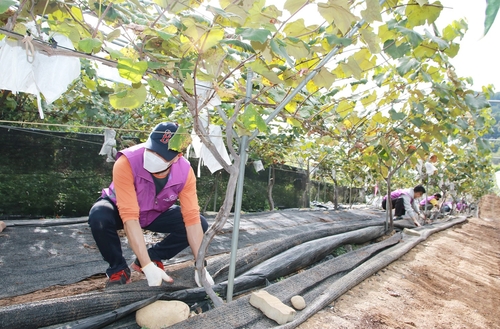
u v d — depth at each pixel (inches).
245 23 72.7
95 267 129.3
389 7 99.3
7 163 205.9
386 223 270.7
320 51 91.0
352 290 140.6
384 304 133.6
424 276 184.1
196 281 108.2
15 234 154.3
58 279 115.7
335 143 200.2
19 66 63.8
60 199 223.5
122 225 109.0
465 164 398.6
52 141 220.4
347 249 206.8
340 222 306.3
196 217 107.9
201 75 74.8
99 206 103.9
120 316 87.7
